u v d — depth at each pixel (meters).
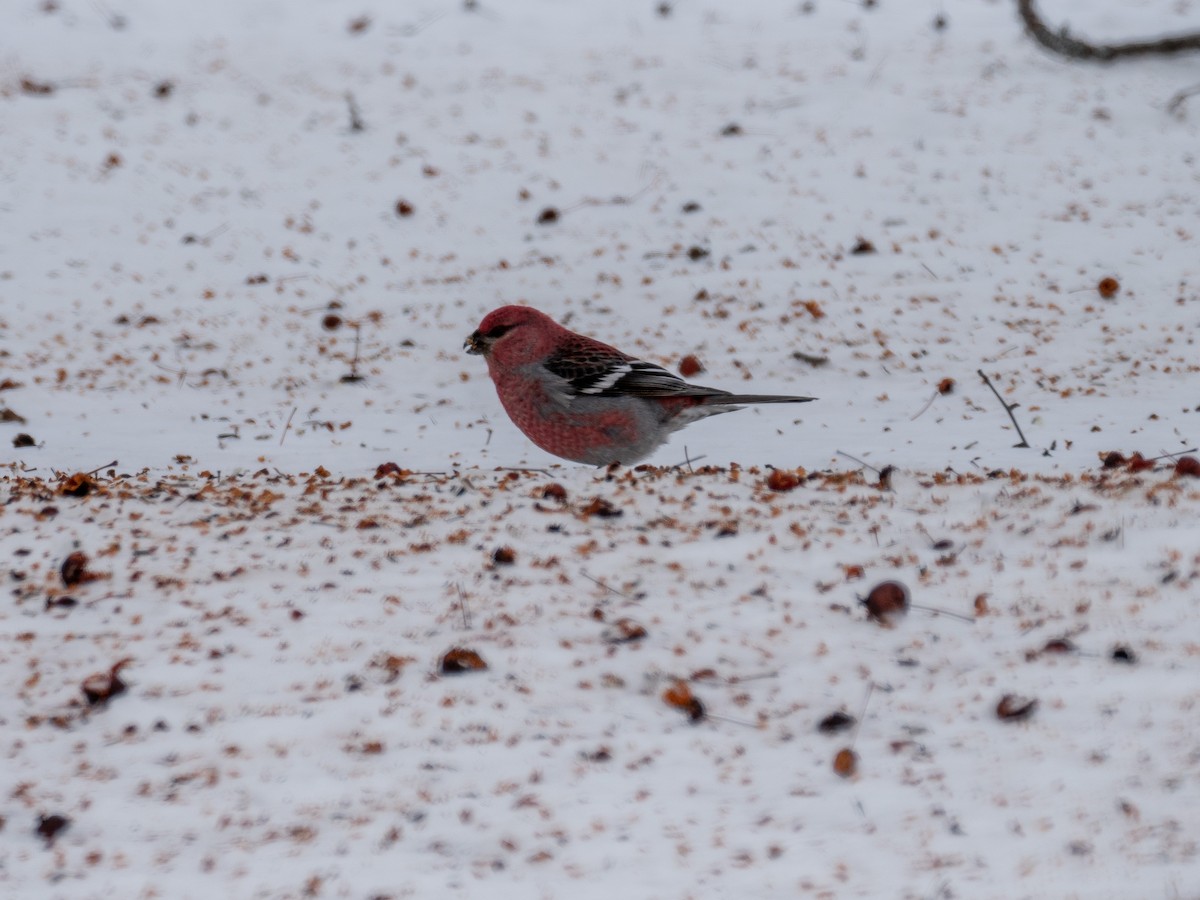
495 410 16.28
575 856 6.50
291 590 9.28
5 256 21.62
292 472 13.79
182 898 6.28
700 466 13.70
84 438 15.29
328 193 23.94
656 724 7.64
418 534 10.23
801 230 21.66
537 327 12.49
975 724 7.44
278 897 6.26
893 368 17.06
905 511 10.48
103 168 24.81
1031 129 25.00
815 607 8.84
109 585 9.41
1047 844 6.38
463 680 8.09
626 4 32.97
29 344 18.66
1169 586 8.79
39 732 7.69
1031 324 18.14
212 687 8.06
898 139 24.92
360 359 18.06
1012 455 13.68
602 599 9.05
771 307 19.06
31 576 9.61
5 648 8.59
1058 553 9.42
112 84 28.53
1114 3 31.16
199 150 25.66
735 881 6.26
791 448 14.35
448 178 24.34
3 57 29.77
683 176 23.86
